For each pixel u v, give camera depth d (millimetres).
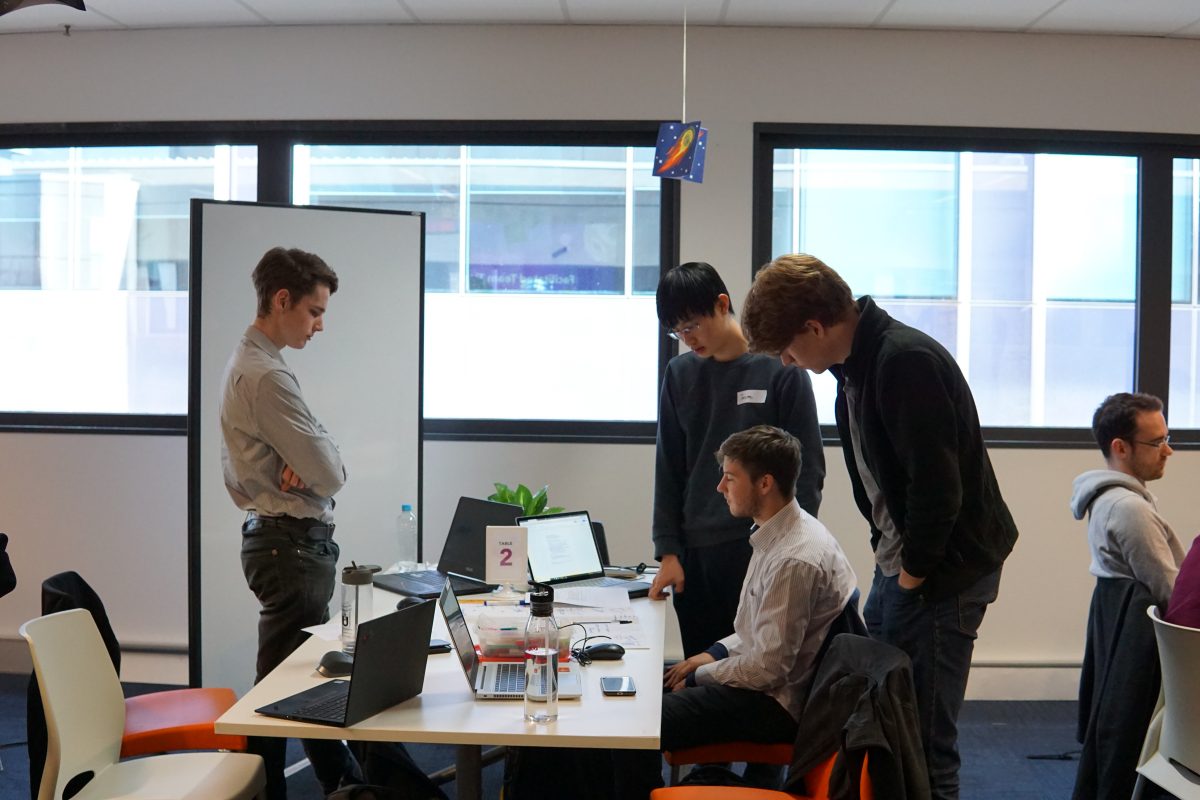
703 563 3184
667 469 3293
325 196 4543
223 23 4348
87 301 4633
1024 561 4465
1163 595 2912
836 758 1937
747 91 4348
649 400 4543
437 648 2557
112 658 2838
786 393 3121
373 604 2984
